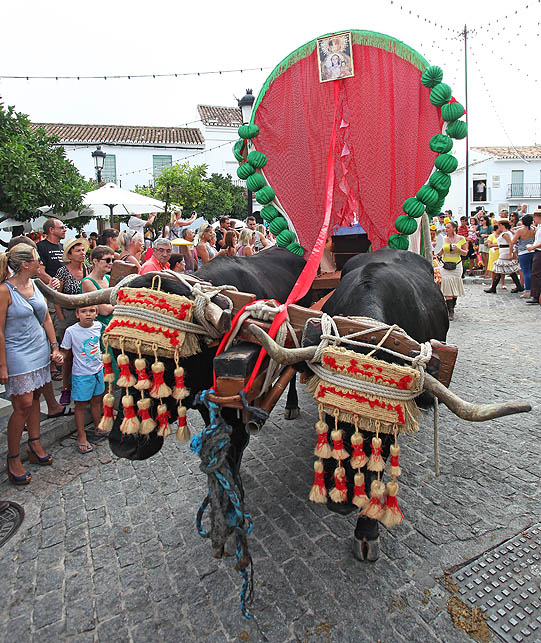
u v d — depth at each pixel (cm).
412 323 294
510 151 3688
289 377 236
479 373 578
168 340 232
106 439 452
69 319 527
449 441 418
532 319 853
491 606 248
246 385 216
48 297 256
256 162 440
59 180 654
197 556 293
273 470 388
